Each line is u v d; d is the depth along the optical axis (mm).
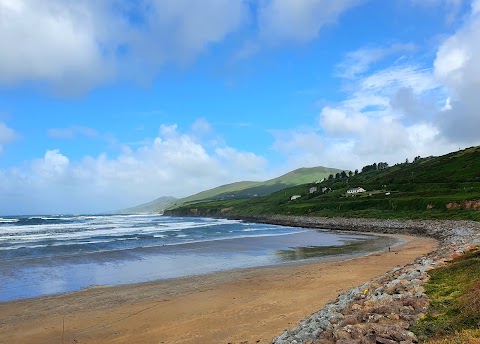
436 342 7953
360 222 84438
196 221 145750
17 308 19500
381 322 10109
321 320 12562
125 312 18281
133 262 34188
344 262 31594
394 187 129500
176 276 27812
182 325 15898
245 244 49719
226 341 13555
